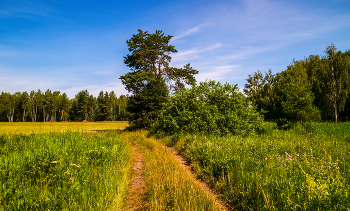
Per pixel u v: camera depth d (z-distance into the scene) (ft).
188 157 27.68
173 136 43.34
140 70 84.99
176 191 14.80
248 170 17.93
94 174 18.44
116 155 25.72
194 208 12.85
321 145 29.04
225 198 15.28
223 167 19.19
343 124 57.82
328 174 15.34
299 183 13.78
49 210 11.64
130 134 63.67
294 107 55.57
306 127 51.78
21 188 13.99
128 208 14.23
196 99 50.67
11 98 314.76
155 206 13.16
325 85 91.45
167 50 88.84
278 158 20.07
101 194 14.52
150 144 38.50
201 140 34.91
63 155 22.16
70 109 322.14
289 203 11.53
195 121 44.88
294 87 58.13
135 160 28.76
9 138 33.27
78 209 12.44
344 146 27.76
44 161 17.51
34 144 30.40
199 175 20.81
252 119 47.96
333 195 11.32
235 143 29.25
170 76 88.84
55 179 15.58
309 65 113.39
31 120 332.80
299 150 25.12
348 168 17.79
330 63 90.99
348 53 111.86
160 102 74.08
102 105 291.79
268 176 16.06
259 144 27.48
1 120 325.21
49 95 317.63
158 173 20.15
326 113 94.02
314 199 11.50
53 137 36.88
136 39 83.97
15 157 21.18
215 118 44.19
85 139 36.17
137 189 17.72
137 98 75.82
